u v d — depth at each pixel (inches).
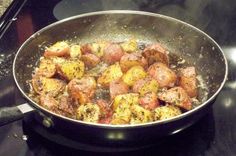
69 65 18.2
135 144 15.4
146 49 19.5
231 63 22.3
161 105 17.1
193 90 18.1
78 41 22.0
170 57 21.1
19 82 17.7
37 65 19.7
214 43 19.4
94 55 19.9
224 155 16.4
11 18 25.1
